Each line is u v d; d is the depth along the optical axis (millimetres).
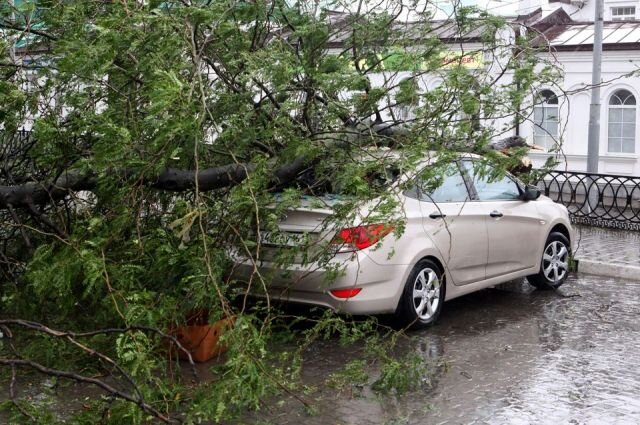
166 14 4961
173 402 4789
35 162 5902
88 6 5469
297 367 5402
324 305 6918
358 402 5688
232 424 5164
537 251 9234
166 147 4848
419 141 5453
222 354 6645
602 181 19266
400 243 7219
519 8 23078
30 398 5383
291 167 5871
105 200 5406
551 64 6719
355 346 7105
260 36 6102
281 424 5234
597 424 5336
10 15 5887
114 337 5379
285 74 5398
